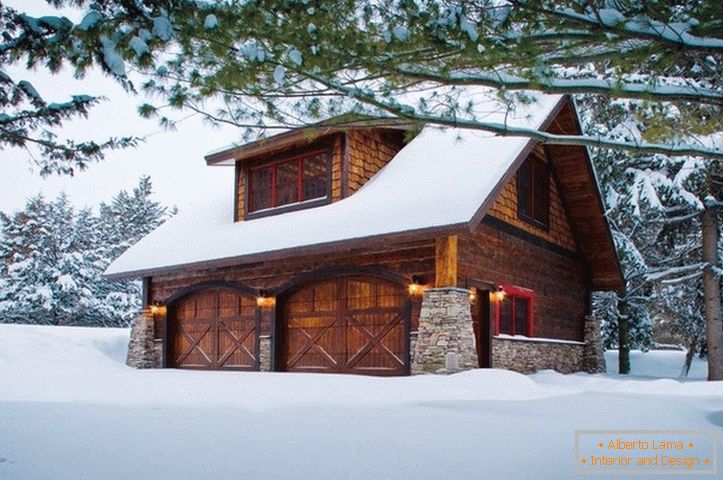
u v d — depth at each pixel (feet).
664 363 68.33
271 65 15.17
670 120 20.40
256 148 49.73
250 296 47.75
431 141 47.42
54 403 21.86
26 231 116.37
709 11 13.98
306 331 44.73
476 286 38.70
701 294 56.65
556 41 15.08
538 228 47.96
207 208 61.72
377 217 38.32
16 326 58.13
